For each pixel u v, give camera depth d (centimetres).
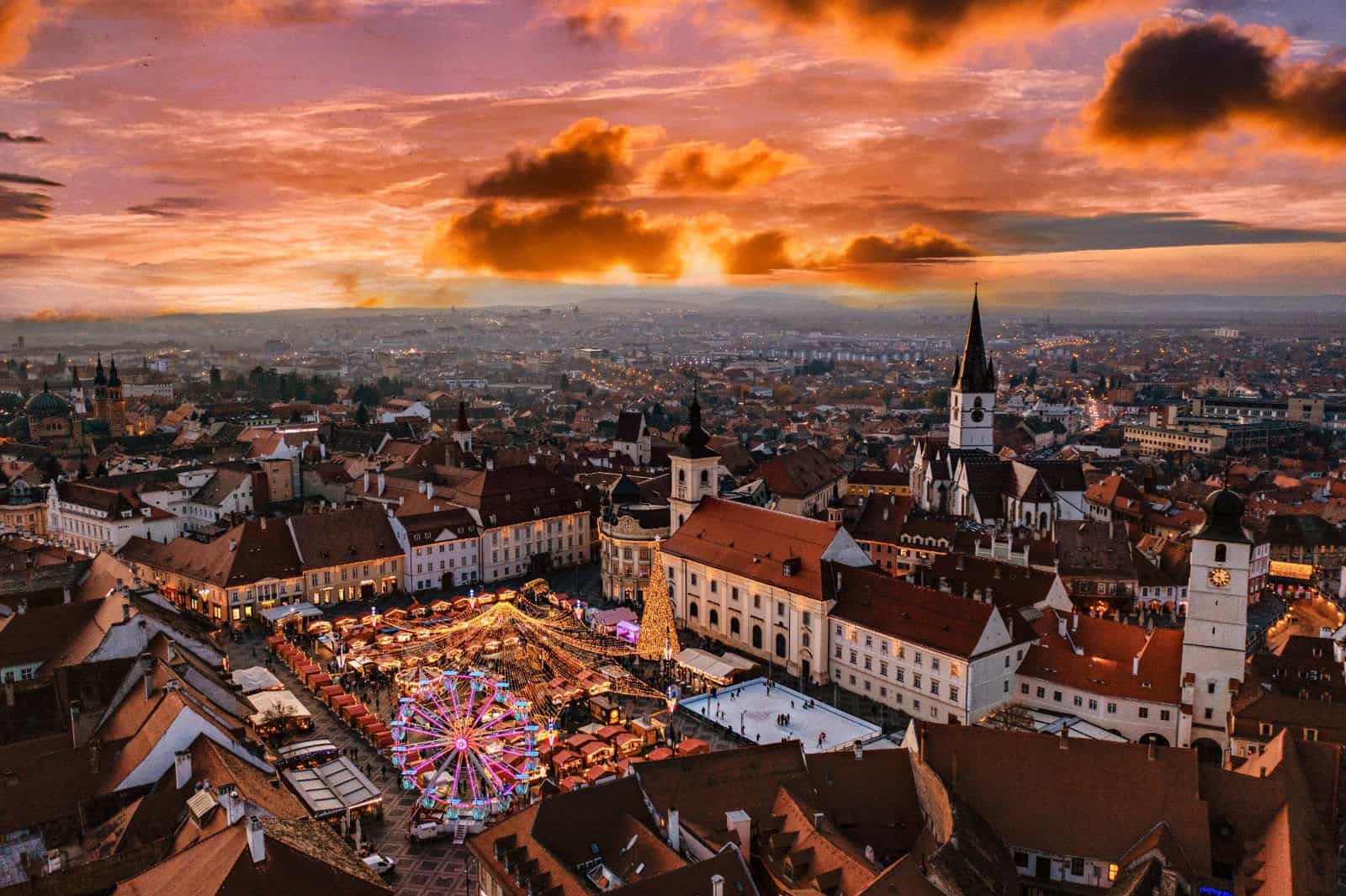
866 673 15850
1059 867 10019
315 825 9738
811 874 9019
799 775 10531
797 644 16888
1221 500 13125
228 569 19038
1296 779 10262
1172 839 9712
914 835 10300
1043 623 15325
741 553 18275
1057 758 10425
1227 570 13088
